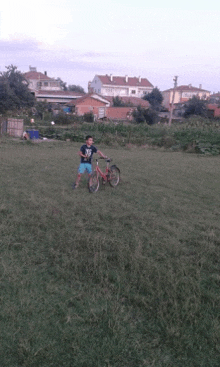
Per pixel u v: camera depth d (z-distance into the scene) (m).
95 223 6.14
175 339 3.03
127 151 21.30
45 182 9.77
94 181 8.86
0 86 53.00
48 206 7.01
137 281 4.03
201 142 23.55
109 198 8.18
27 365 2.68
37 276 4.09
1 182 9.34
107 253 4.82
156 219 6.53
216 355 2.90
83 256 4.70
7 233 5.40
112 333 3.10
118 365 2.74
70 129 31.25
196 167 14.22
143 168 13.30
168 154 20.41
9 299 3.54
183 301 3.59
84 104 64.81
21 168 11.83
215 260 4.80
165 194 8.82
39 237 5.34
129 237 5.47
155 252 4.94
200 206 7.82
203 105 63.47
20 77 58.06
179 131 26.39
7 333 3.00
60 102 75.19
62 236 5.36
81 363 2.73
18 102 54.00
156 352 2.91
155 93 86.19
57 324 3.19
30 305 3.44
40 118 54.62
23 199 7.52
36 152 17.48
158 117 55.88
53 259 4.58
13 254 4.65
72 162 13.91
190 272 4.31
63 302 3.57
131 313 3.46
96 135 27.42
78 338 3.00
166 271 4.25
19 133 25.97
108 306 3.51
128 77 105.56
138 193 8.86
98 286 3.90
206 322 3.27
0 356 2.76
